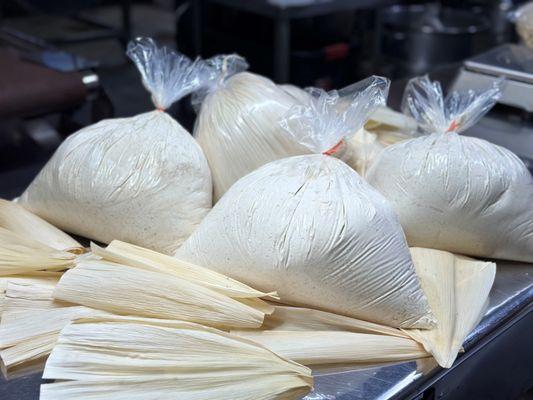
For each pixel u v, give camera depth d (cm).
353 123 98
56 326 85
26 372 82
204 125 111
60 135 256
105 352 78
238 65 123
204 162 106
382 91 100
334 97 101
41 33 476
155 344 78
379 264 85
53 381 79
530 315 102
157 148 102
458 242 104
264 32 306
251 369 77
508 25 314
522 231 104
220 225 91
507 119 164
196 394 75
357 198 87
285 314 86
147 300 84
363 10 311
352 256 84
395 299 87
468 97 118
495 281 103
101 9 555
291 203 86
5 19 505
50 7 423
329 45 307
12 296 88
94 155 102
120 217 100
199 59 120
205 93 121
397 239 89
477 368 94
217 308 83
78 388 76
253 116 106
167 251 102
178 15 342
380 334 87
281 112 106
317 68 300
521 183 104
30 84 220
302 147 104
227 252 89
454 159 101
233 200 92
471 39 289
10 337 84
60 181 103
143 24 519
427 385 85
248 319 83
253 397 75
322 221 84
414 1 357
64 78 227
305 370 77
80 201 101
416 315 88
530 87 156
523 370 108
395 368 84
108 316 82
